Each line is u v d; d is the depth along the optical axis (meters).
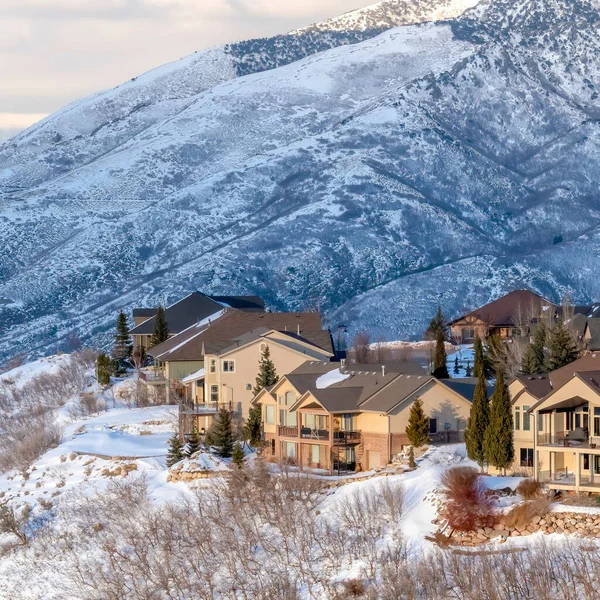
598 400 81.44
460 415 104.69
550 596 68.94
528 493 79.75
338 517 87.44
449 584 74.00
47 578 91.69
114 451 117.06
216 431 108.19
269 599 78.94
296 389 108.19
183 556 87.69
